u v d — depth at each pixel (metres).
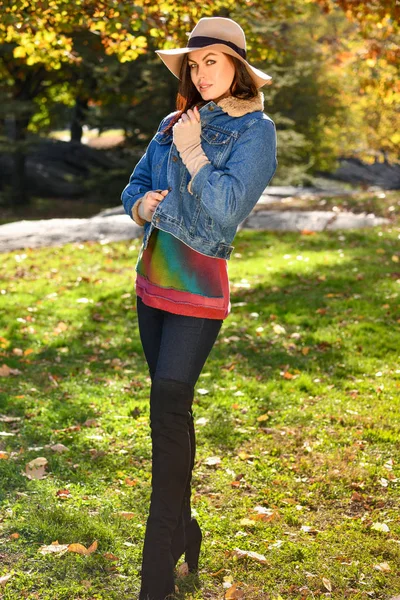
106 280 10.56
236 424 5.30
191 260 2.69
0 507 3.75
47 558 3.23
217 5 8.65
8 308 8.79
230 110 2.63
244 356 6.99
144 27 7.78
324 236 14.02
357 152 35.78
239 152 2.57
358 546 3.51
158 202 2.69
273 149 2.63
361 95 25.42
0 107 24.94
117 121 27.05
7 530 3.49
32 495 3.94
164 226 2.67
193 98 2.81
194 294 2.67
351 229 14.61
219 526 3.69
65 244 13.57
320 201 17.42
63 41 8.48
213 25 2.65
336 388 6.12
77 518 3.62
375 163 39.22
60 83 29.20
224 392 5.93
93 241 13.84
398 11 8.53
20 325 8.09
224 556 3.38
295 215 15.59
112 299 9.44
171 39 8.12
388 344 7.23
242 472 4.44
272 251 12.72
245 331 7.81
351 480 4.31
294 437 5.04
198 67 2.67
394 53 10.41
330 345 7.29
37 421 5.19
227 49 2.61
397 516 3.87
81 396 5.78
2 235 14.00
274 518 3.80
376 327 7.79
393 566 3.34
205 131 2.63
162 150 2.82
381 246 12.79
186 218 2.66
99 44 9.77
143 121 26.39
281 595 3.09
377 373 6.41
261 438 5.02
